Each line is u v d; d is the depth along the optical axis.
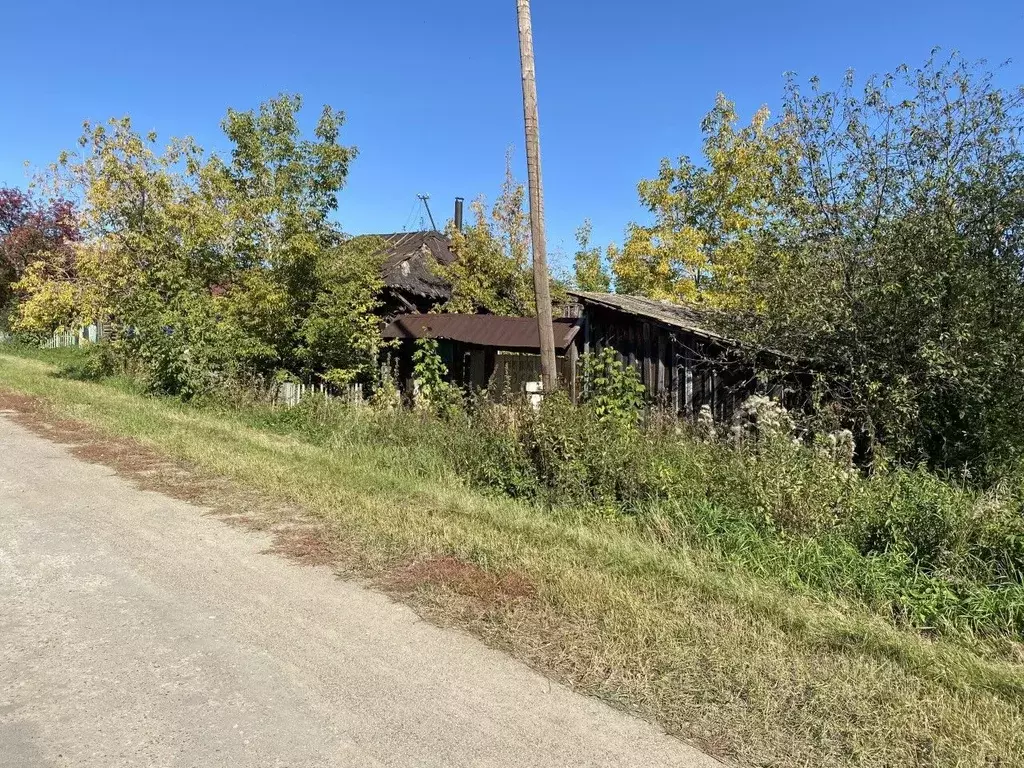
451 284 19.86
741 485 6.41
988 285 7.66
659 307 12.74
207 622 4.11
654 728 3.17
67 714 3.11
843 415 8.52
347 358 14.73
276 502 6.69
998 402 7.68
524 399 8.45
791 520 5.87
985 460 7.70
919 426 7.95
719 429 9.15
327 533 5.80
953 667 3.80
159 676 3.46
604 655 3.79
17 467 7.80
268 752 2.88
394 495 7.02
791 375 9.77
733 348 9.94
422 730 3.09
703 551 5.52
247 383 13.51
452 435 8.67
